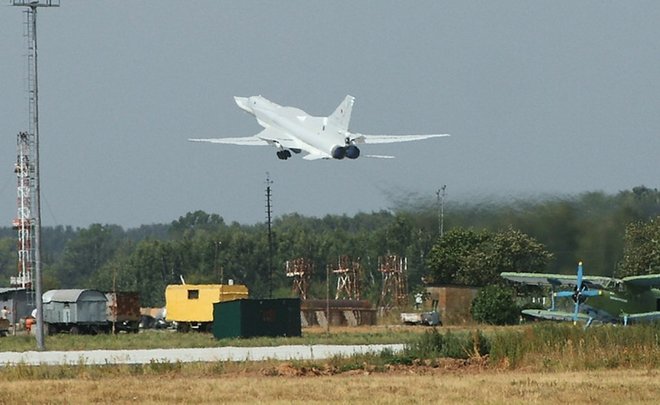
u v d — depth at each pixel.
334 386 164.38
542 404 141.00
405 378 178.50
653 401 143.88
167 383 171.62
